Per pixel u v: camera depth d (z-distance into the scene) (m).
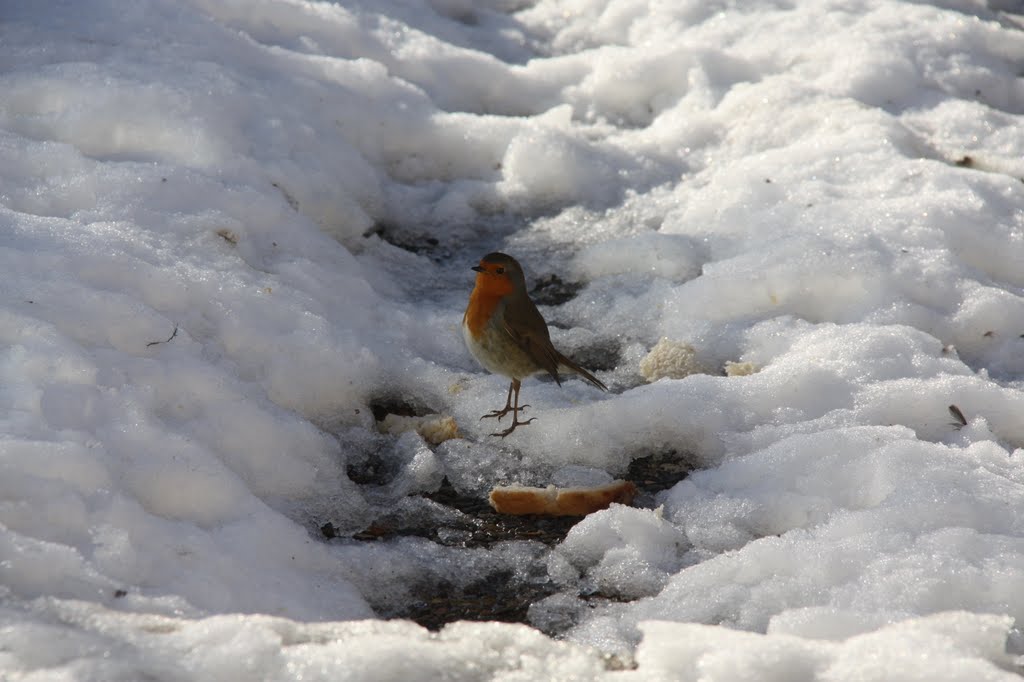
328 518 7.98
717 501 8.07
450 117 14.41
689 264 11.84
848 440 8.25
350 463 8.85
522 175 13.92
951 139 14.47
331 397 9.22
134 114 11.09
